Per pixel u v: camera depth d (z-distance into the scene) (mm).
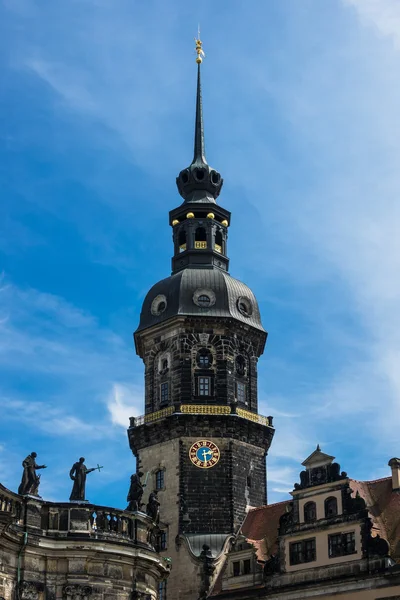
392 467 78375
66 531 50250
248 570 81125
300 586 75000
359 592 71062
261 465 91688
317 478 78000
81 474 52781
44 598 48719
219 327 93312
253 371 94750
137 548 51938
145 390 94312
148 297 97688
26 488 50406
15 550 48094
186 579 84062
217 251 99562
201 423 89500
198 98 108500
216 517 87125
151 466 90688
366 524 72750
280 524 79062
